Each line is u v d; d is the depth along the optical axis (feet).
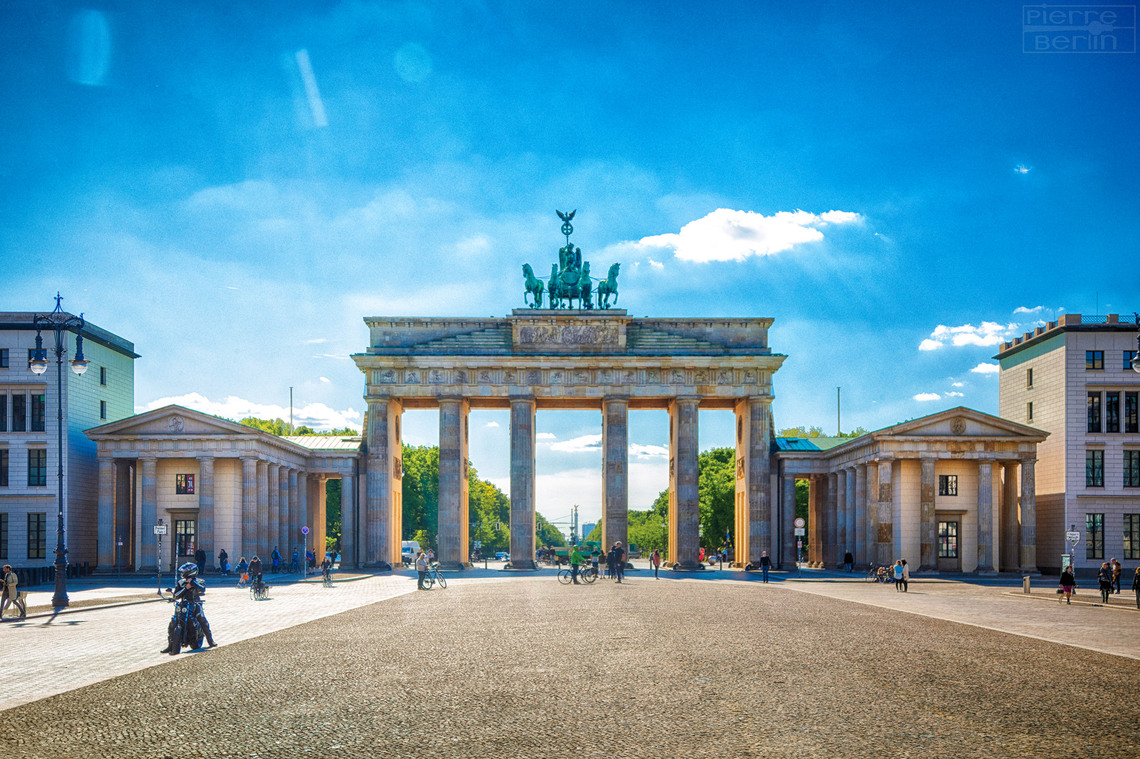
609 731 70.08
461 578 315.99
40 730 72.23
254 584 215.72
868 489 336.08
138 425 322.14
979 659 106.22
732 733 69.26
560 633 134.41
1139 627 145.28
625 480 376.27
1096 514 341.62
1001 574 321.93
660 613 167.32
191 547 325.62
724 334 386.32
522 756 63.31
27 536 331.57
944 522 326.85
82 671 100.73
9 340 338.54
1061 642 123.34
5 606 165.68
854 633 133.18
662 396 379.96
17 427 335.67
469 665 102.68
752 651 112.88
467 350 381.60
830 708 78.02
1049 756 63.10
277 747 66.49
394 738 68.64
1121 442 342.23
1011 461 331.36
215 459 324.19
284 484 358.23
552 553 524.52
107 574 319.06
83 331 344.28
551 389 378.73
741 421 397.80
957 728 70.85
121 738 69.51
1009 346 389.60
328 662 105.91
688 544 376.89
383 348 380.37
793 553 381.81
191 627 116.98
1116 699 82.23
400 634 134.82
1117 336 344.90
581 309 386.73
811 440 409.69
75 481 339.77
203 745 67.31
